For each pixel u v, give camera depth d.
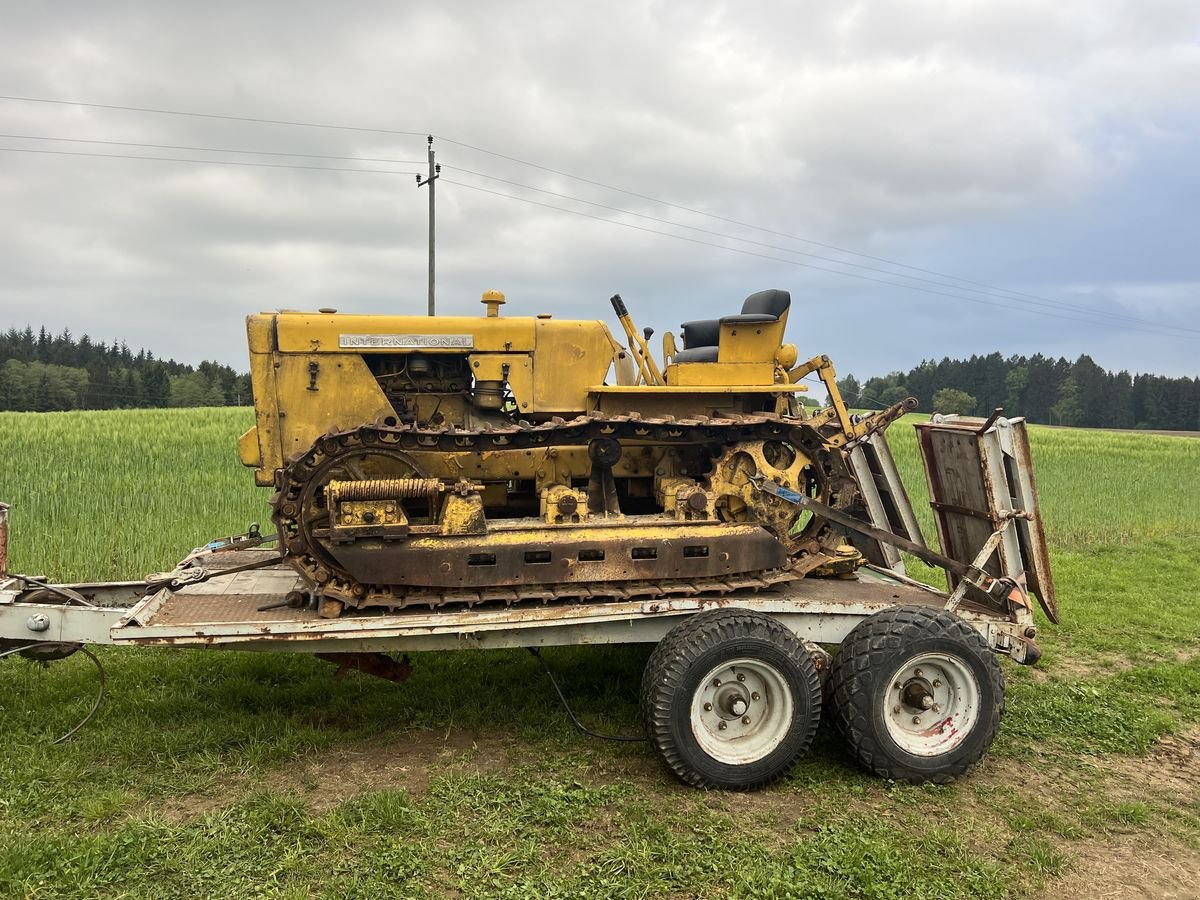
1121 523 12.75
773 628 4.04
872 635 4.16
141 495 10.41
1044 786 4.24
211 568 5.30
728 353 5.23
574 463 5.01
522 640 4.30
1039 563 4.79
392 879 3.19
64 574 7.36
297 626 3.94
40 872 3.12
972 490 5.06
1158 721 5.06
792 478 4.85
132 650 5.80
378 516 4.18
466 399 5.13
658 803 3.87
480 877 3.21
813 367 5.30
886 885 3.23
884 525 5.90
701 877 3.26
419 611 4.24
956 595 4.74
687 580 4.63
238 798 3.82
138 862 3.24
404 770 4.18
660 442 4.97
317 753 4.34
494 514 5.38
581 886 3.18
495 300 5.00
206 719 4.70
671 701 3.89
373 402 4.76
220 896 3.04
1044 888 3.31
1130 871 3.46
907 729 4.27
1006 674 6.02
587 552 4.38
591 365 5.01
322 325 4.69
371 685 5.30
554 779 4.06
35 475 11.48
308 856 3.34
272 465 4.70
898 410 5.21
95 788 3.85
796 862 3.37
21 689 4.99
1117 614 7.65
